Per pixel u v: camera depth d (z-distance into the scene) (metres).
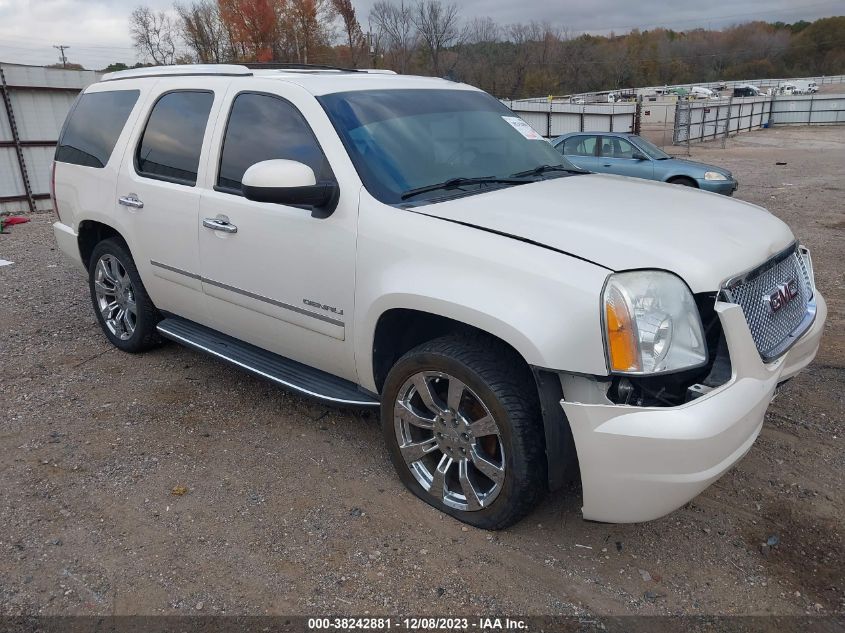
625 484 2.51
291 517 3.14
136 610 2.60
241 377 4.66
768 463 3.52
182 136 4.14
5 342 5.35
